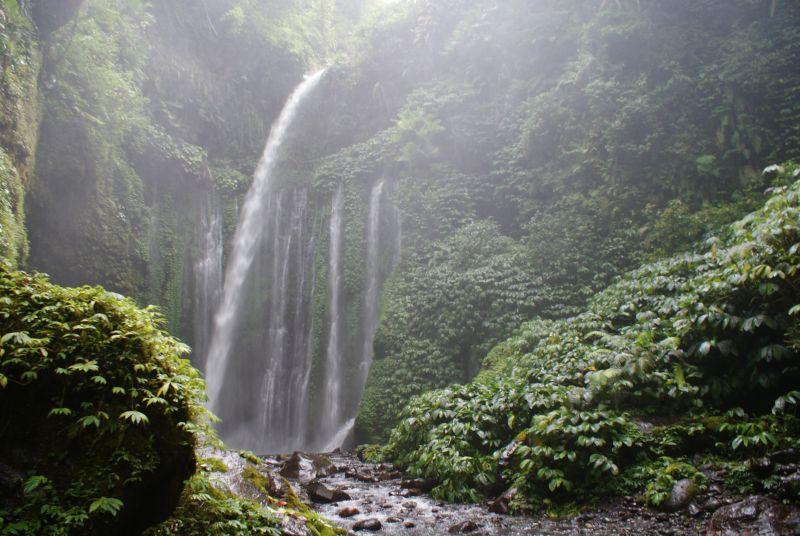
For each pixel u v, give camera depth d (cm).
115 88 1569
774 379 637
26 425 304
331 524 539
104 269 1501
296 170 2097
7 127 1018
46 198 1349
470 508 650
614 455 624
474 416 795
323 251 1883
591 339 949
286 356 1834
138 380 336
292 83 2405
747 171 1230
